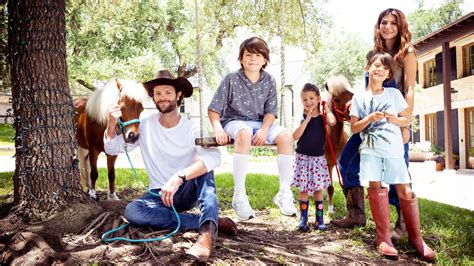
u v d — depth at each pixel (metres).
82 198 3.82
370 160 3.56
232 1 9.17
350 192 4.26
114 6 8.16
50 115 3.72
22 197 3.66
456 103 14.30
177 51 20.66
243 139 3.27
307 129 4.04
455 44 14.31
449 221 4.80
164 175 3.48
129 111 3.65
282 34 3.88
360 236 3.97
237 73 3.62
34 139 3.66
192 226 3.51
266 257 3.15
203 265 2.93
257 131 3.43
